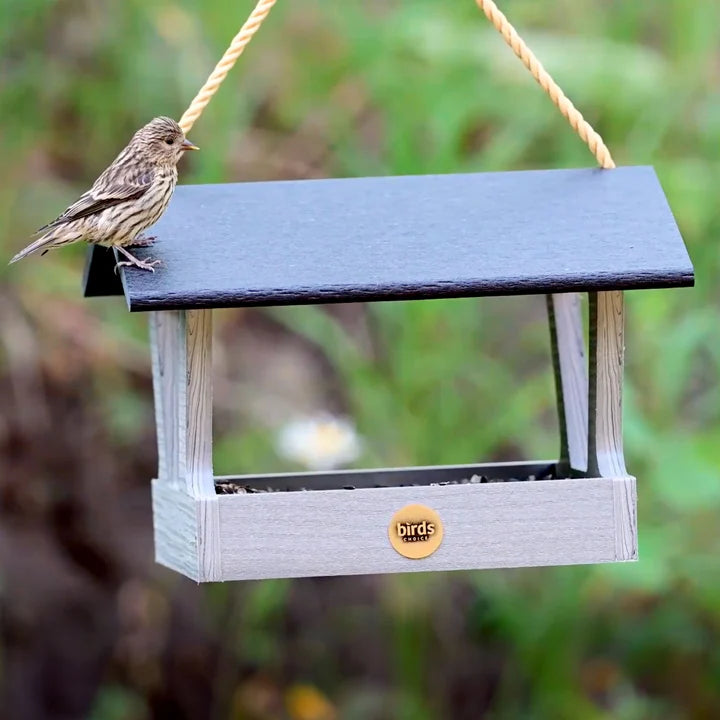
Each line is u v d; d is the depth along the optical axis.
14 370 12.00
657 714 11.27
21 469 12.14
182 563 6.38
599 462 6.39
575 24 11.12
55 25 11.48
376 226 6.45
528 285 6.05
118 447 12.29
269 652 12.05
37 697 12.05
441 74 10.38
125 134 11.61
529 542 6.20
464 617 11.74
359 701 11.90
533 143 11.17
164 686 12.16
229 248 6.27
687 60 10.73
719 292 10.55
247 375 12.19
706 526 10.08
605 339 6.38
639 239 6.34
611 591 10.84
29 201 11.62
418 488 6.14
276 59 11.45
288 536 6.06
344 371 10.97
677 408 10.49
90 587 12.27
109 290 7.62
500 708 11.28
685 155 10.86
